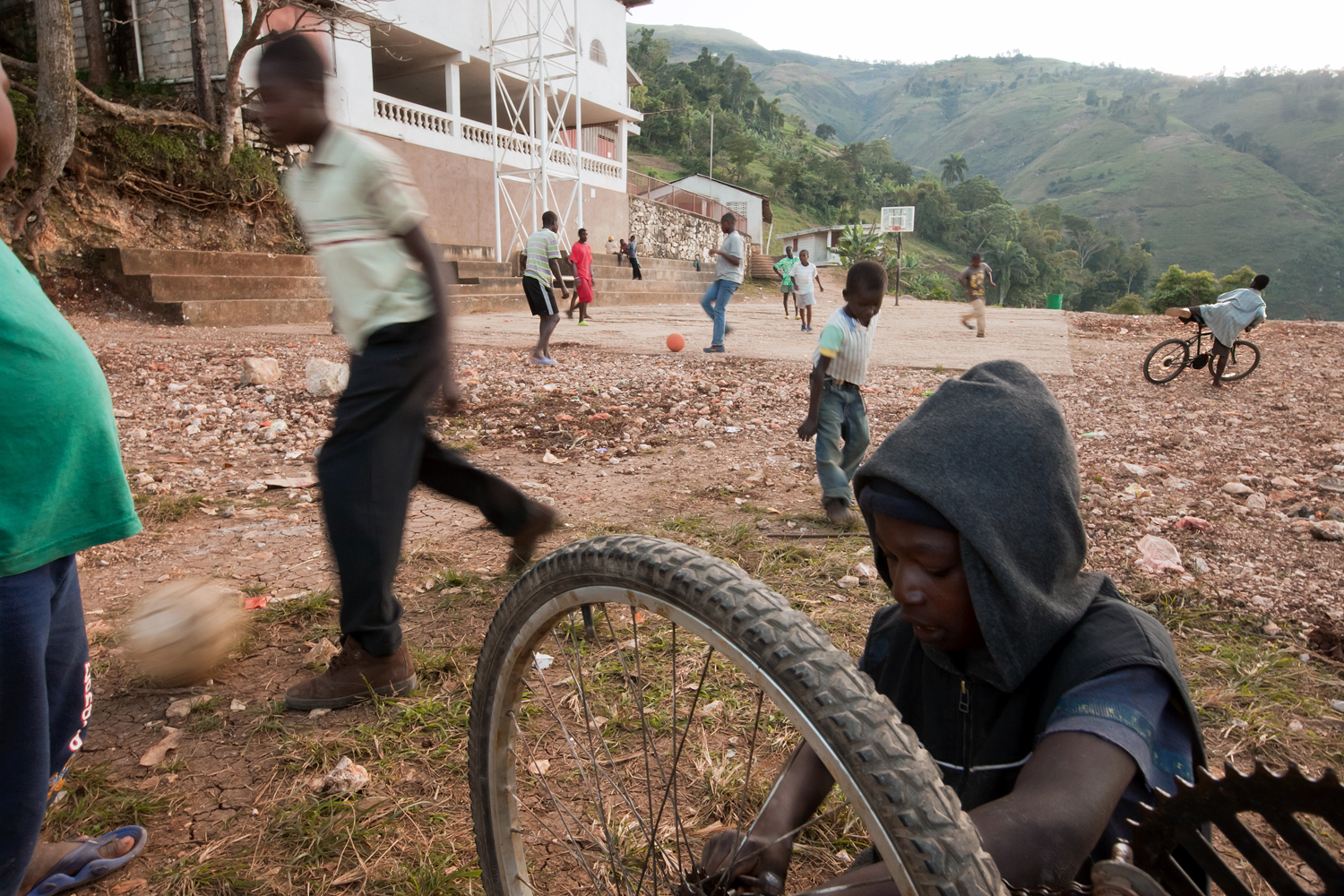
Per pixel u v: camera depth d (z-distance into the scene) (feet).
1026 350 40.16
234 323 43.06
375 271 7.51
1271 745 8.02
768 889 3.75
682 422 21.33
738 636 3.13
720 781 7.05
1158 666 3.43
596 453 18.29
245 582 11.29
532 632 4.28
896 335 48.39
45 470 4.91
